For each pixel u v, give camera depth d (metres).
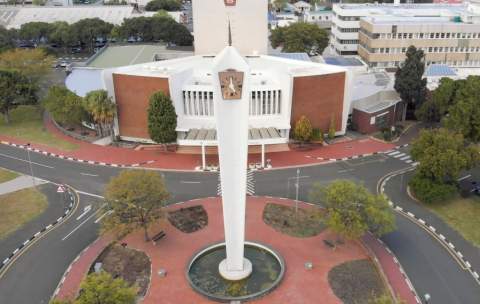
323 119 96.31
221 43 119.38
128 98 94.62
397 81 105.56
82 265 59.59
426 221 67.81
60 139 101.31
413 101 105.81
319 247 61.91
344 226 57.41
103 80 93.69
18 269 59.31
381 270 56.91
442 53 137.88
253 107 92.50
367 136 99.69
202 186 79.31
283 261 58.09
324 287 54.47
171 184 80.12
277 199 74.81
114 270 58.38
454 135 74.50
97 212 70.88
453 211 70.19
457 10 153.25
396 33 136.00
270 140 83.69
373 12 155.25
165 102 86.81
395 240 63.53
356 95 107.06
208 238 64.50
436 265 58.31
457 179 78.19
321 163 87.19
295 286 54.66
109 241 64.19
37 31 165.75
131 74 92.06
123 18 182.88
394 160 88.31
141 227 62.44
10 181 83.00
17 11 190.75
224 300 52.34
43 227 68.38
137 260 60.16
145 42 168.62
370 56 139.00
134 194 59.75
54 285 56.28
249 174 83.25
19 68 124.12
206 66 102.81
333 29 170.88
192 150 93.00
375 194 75.56
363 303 52.00
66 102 99.81
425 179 71.94
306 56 132.88
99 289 43.62
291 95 90.50
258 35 119.25
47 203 75.19
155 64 99.38
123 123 97.25
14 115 116.81
